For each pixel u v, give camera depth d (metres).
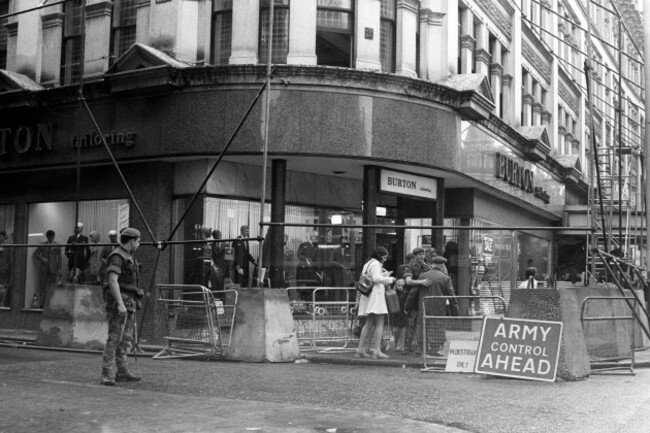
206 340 13.15
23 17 20.75
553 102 32.34
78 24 19.98
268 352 12.96
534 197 27.33
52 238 19.56
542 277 28.61
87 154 18.78
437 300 13.62
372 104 17.59
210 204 17.94
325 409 8.10
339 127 17.27
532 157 26.61
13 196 20.83
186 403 8.38
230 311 13.35
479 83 19.80
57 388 9.38
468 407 8.52
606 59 43.28
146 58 17.66
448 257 22.88
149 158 17.88
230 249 18.05
